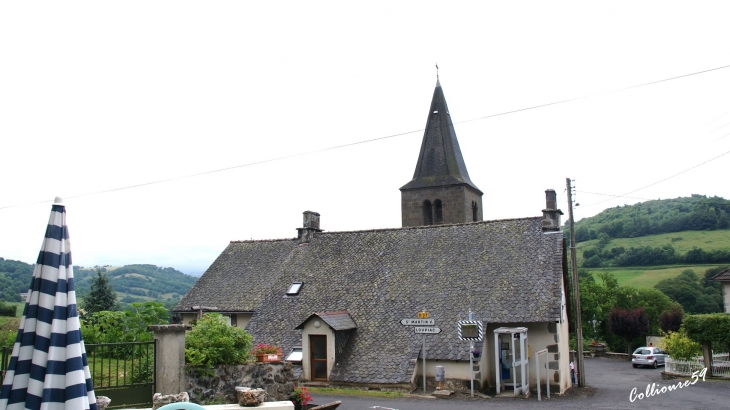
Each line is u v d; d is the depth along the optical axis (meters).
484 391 21.42
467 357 21.05
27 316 5.34
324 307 25.66
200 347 12.52
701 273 72.75
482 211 44.69
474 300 23.22
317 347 23.06
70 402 5.16
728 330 27.22
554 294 22.30
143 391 11.16
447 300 23.70
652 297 60.75
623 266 82.06
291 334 24.83
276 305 26.94
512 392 21.33
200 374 12.20
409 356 21.84
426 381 21.70
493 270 24.33
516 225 26.28
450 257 26.02
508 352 22.67
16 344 5.29
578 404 18.48
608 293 60.72
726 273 33.50
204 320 13.44
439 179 39.38
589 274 71.06
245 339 13.43
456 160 40.03
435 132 40.50
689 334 28.50
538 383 20.30
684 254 77.06
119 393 10.84
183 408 7.91
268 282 29.03
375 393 20.45
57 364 5.23
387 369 21.67
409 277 25.72
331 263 28.64
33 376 5.17
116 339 15.22
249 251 32.34
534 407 17.64
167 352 11.44
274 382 13.79
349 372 22.05
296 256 30.23
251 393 10.70
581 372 24.81
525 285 23.05
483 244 26.00
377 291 25.55
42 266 5.40
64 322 5.34
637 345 52.66
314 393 20.77
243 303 28.08
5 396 5.19
